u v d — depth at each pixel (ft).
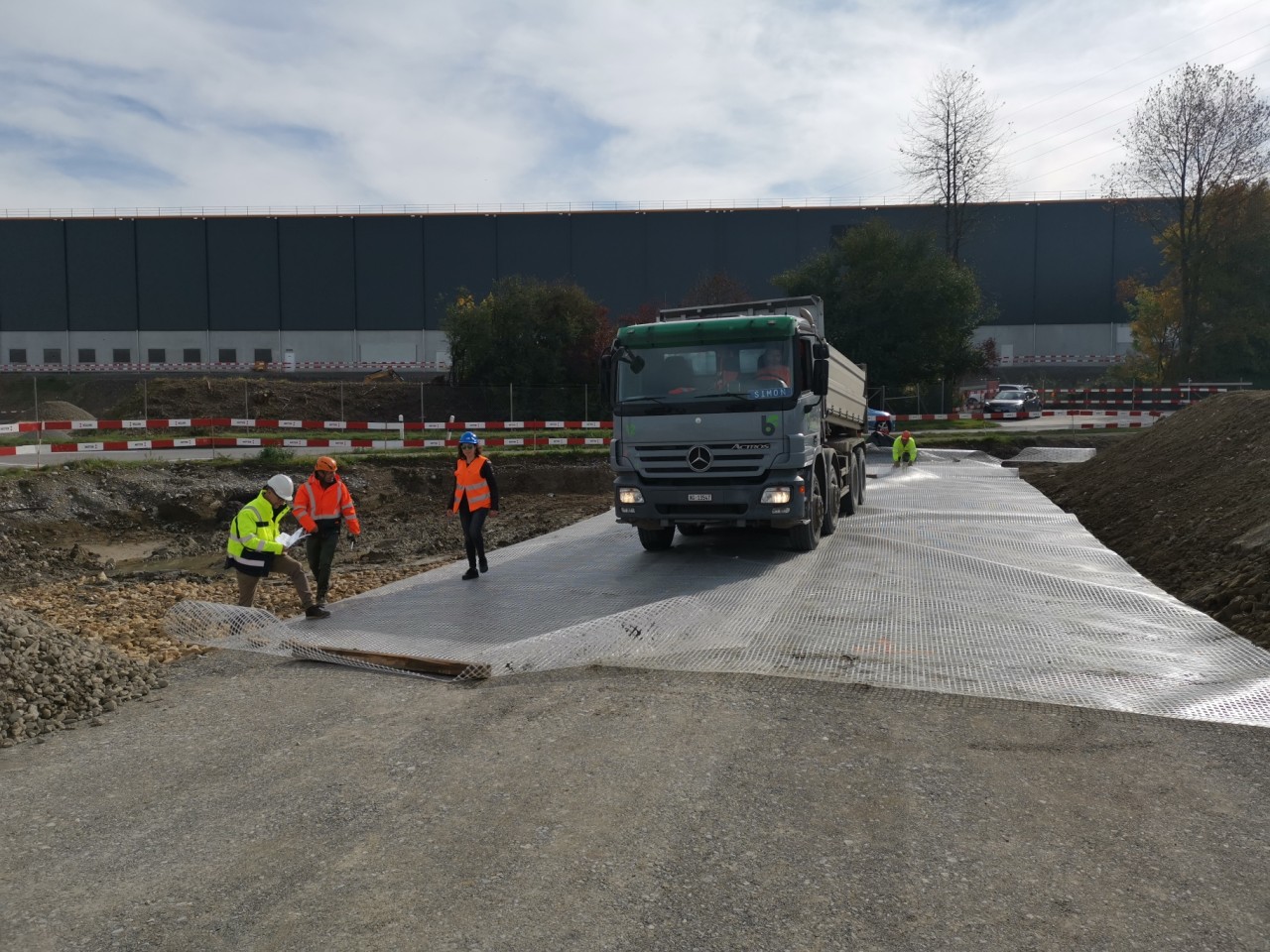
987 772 15.11
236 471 68.44
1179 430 51.85
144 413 95.45
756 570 32.09
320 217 188.03
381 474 73.67
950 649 21.70
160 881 12.41
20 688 19.93
